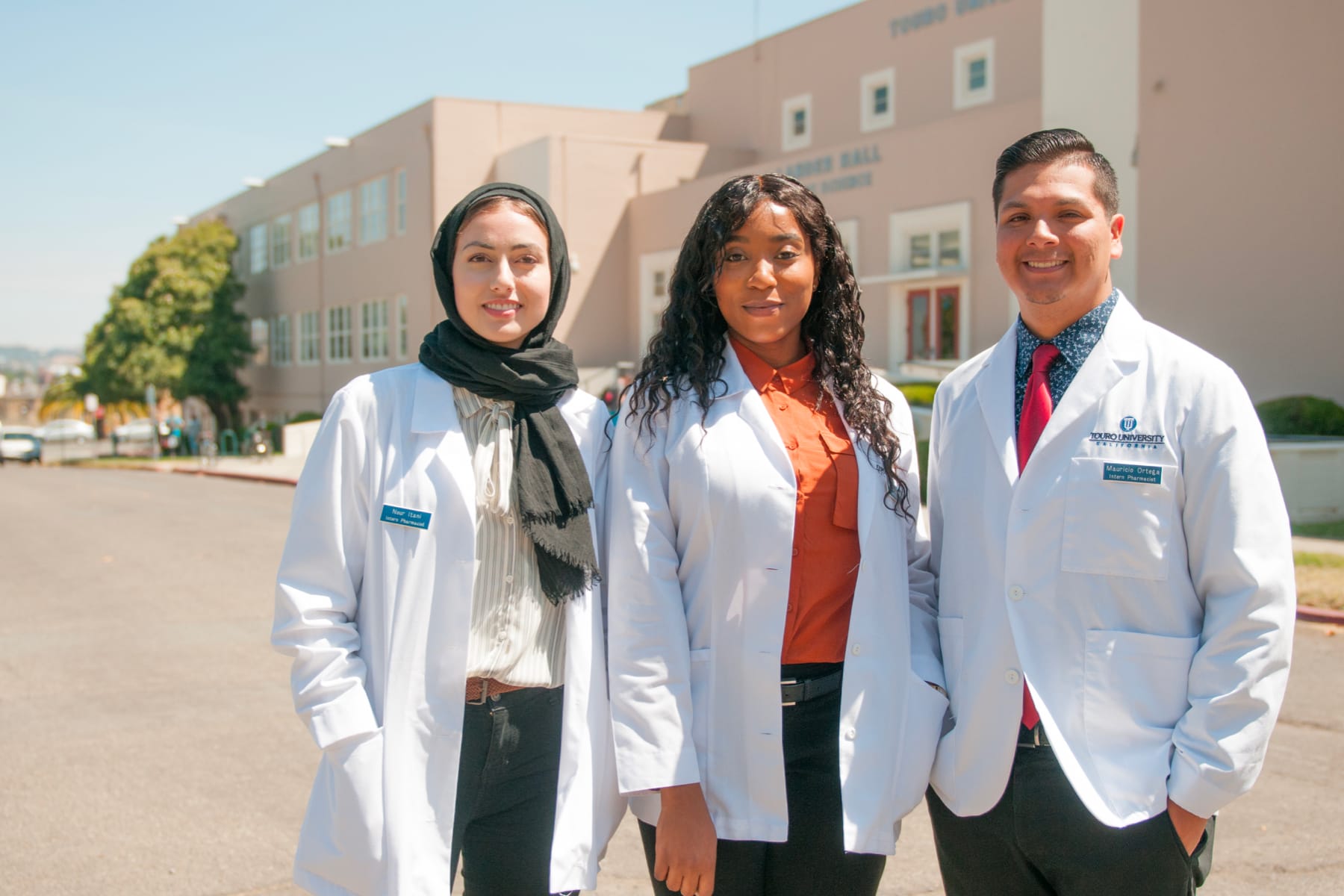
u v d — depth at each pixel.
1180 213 16.56
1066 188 2.41
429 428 2.54
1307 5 14.77
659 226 28.95
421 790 2.43
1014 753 2.40
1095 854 2.33
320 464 2.52
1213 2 15.97
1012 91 25.19
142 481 27.95
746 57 32.88
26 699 6.57
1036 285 2.44
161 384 40.91
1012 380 2.55
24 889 3.99
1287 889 3.88
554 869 2.47
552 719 2.61
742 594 2.51
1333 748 5.34
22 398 118.62
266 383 44.50
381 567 2.51
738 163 32.16
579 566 2.55
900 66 28.02
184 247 41.19
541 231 2.63
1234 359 15.86
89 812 4.72
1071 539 2.35
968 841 2.53
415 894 2.36
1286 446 12.43
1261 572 2.20
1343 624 7.87
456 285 2.59
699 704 2.54
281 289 42.34
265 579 11.03
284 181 41.31
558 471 2.59
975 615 2.51
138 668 7.33
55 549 13.68
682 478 2.54
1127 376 2.38
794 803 2.56
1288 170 15.10
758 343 2.65
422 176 31.25
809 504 2.57
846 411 2.66
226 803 4.84
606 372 28.45
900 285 22.16
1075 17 18.77
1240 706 2.18
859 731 2.49
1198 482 2.28
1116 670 2.31
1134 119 17.83
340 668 2.44
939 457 2.69
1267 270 15.40
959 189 20.75
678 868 2.43
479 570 2.54
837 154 23.48
